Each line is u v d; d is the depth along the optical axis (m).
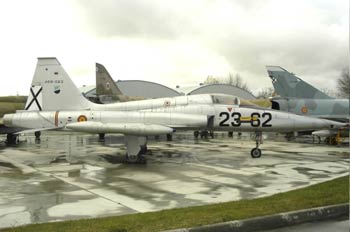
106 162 13.16
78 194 7.89
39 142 22.44
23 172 10.97
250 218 5.52
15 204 6.97
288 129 14.73
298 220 5.81
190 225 5.20
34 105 16.22
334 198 6.71
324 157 14.55
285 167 11.82
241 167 11.84
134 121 14.05
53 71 15.51
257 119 14.43
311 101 21.45
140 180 9.59
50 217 6.06
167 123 13.95
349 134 18.23
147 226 5.15
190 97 15.04
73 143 21.59
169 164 12.59
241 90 43.56
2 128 20.34
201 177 10.01
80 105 15.44
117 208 6.66
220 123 14.44
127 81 39.50
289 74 21.95
